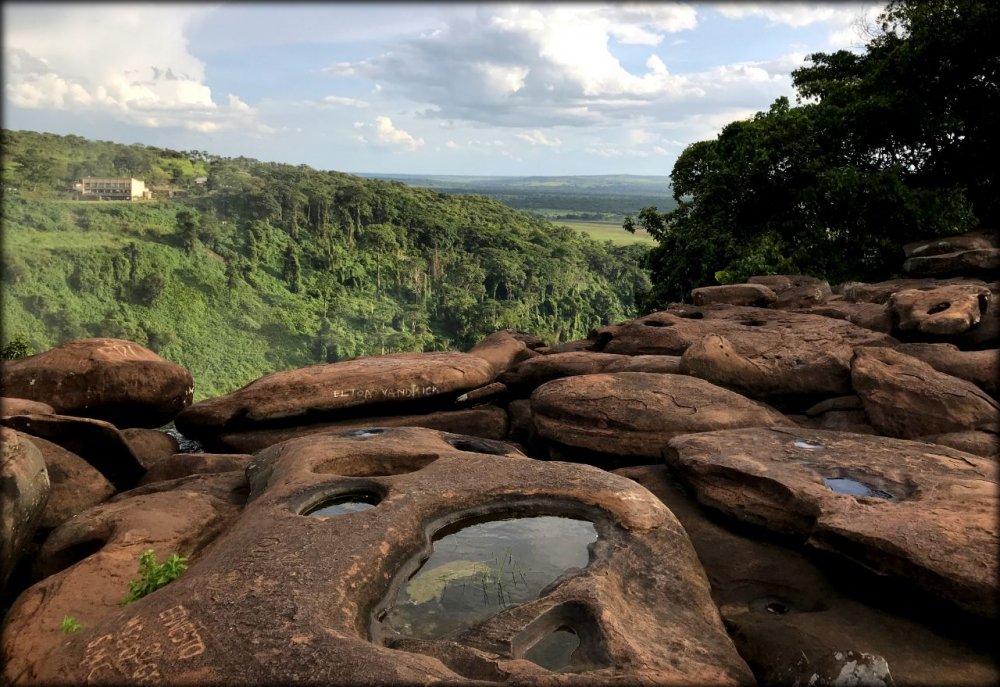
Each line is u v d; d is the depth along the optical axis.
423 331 124.06
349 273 134.88
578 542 5.26
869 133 21.73
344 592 4.11
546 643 4.02
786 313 13.46
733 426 8.31
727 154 24.36
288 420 10.80
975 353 9.84
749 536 6.16
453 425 11.24
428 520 5.34
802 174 22.27
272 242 135.75
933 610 4.59
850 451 6.77
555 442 8.97
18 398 10.11
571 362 11.95
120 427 11.33
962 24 19.66
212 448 10.98
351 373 11.01
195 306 112.62
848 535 5.04
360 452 6.96
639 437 8.44
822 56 27.16
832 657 4.16
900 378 8.64
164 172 163.62
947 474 6.07
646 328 13.14
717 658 3.97
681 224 27.22
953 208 20.12
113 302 105.75
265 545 4.66
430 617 4.32
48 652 3.93
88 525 6.33
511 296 139.50
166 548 5.90
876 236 21.00
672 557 5.01
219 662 3.43
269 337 114.12
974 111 20.64
